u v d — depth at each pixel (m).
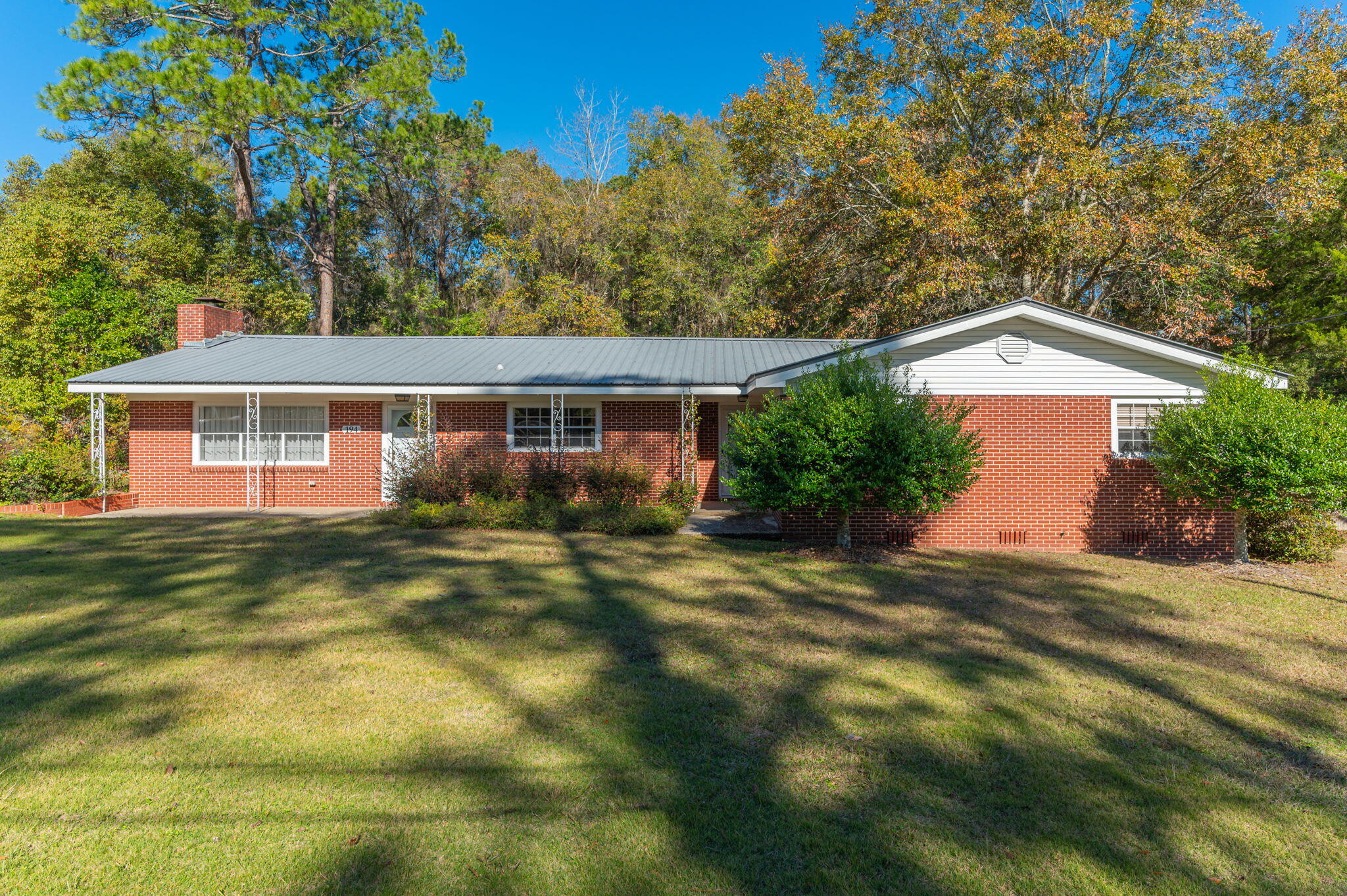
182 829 3.64
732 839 3.63
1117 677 6.02
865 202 26.23
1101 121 25.17
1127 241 21.92
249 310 31.78
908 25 26.45
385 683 5.63
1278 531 11.84
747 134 26.72
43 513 15.04
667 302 33.53
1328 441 10.30
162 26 25.31
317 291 38.09
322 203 34.62
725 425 17.70
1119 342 12.30
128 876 3.27
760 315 28.81
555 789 4.07
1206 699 5.58
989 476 12.56
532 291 33.75
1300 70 22.12
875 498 12.05
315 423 17.19
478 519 13.81
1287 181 21.11
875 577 9.81
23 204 25.36
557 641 6.79
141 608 7.66
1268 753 4.69
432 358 18.05
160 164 30.62
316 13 30.09
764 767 4.37
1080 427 12.49
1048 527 12.52
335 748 4.53
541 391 15.73
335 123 29.73
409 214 36.59
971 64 26.72
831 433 10.68
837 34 27.22
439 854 3.46
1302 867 3.49
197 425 17.00
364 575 9.39
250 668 5.91
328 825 3.69
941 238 22.80
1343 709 5.42
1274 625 7.74
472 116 34.84
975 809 3.94
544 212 33.84
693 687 5.66
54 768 4.22
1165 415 11.59
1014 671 6.14
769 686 5.70
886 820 3.82
